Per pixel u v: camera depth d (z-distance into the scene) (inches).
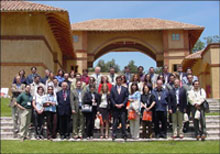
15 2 714.2
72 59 1229.1
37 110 384.5
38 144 341.4
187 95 379.2
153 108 390.0
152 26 1213.7
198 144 328.8
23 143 350.0
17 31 686.5
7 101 598.5
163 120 380.5
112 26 1237.7
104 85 391.5
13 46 682.8
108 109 387.5
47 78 455.2
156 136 383.6
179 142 346.6
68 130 389.1
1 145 338.3
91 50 1278.3
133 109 374.3
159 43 1270.9
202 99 365.1
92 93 383.9
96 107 388.8
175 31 1227.9
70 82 434.3
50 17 717.9
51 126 392.8
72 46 1002.7
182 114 377.7
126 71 479.5
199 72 1031.6
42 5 682.2
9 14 682.2
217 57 795.4
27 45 681.6
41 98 392.5
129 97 382.3
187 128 402.6
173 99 376.5
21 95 383.9
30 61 676.7
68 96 386.9
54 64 907.4
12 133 409.4
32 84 429.1
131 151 292.7
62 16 669.9
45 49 712.4
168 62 1218.0
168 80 437.7
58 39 915.4
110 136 398.9
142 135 395.2
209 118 456.8
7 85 673.6
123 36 1275.8
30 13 666.2
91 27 1219.9
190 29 1170.0
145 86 394.3
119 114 376.8
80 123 385.4
